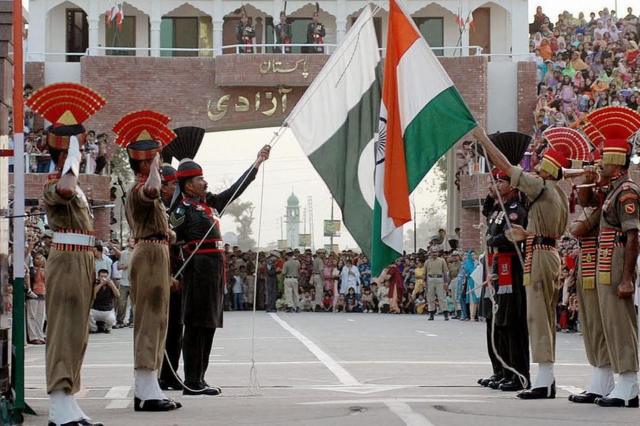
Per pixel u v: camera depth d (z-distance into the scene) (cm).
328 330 2903
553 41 4778
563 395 1298
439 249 3841
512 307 1352
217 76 4659
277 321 3491
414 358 1936
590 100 4506
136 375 1140
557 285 1272
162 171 1303
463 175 4334
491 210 1398
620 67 4556
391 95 1339
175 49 4694
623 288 1158
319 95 1374
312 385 1462
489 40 5009
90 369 1741
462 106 1323
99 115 4678
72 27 4966
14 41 1084
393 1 1347
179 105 4719
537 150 3897
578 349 2194
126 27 5003
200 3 4847
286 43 4762
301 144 1368
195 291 1300
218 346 2259
